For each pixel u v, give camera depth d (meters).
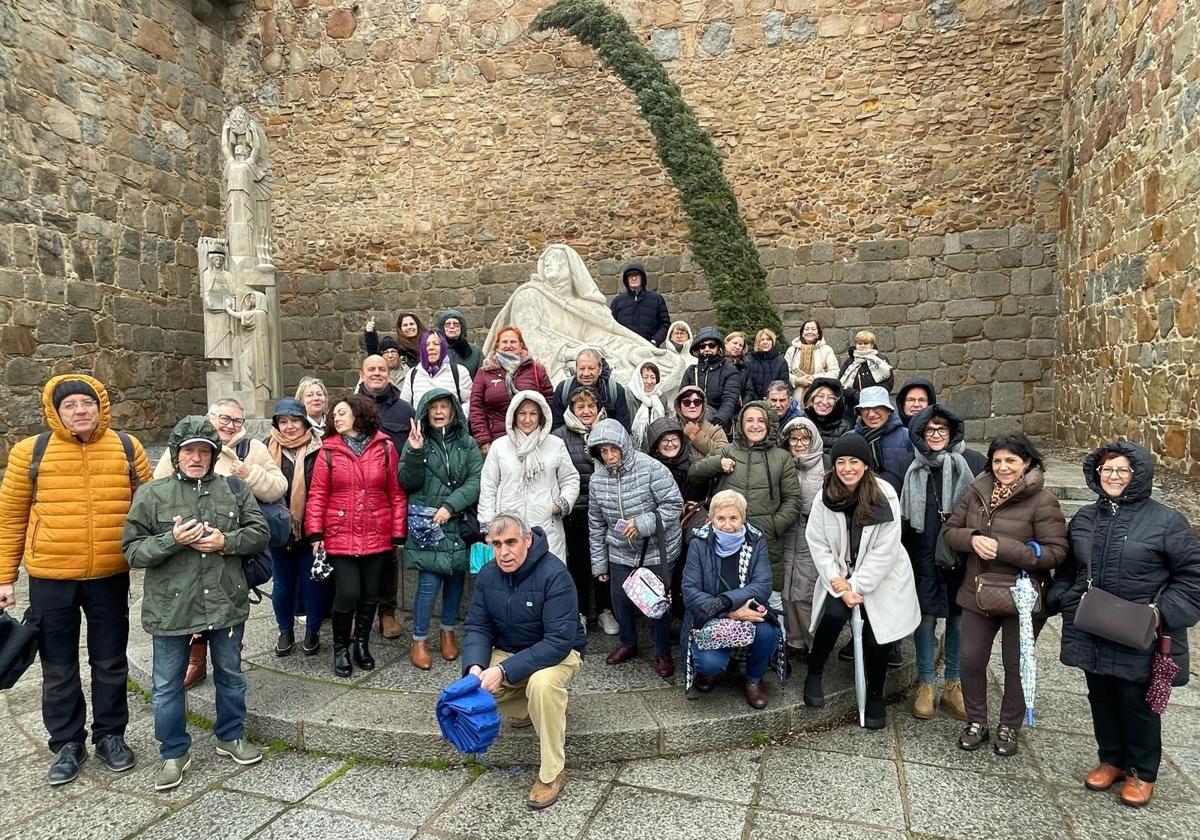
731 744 3.03
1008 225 9.40
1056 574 2.83
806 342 6.88
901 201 9.71
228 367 8.32
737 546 3.15
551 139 10.73
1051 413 9.33
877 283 9.80
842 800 2.64
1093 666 2.62
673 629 3.94
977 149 9.45
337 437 3.50
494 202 10.96
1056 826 2.49
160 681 2.76
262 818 2.58
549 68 10.67
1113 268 7.42
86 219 8.85
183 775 2.85
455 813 2.59
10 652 2.68
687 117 9.58
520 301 5.98
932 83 9.55
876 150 9.76
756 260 9.49
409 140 11.16
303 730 3.03
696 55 10.20
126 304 9.40
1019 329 9.40
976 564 2.98
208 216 10.85
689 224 9.52
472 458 3.62
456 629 4.10
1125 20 7.18
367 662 3.59
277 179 11.57
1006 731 2.97
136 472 2.94
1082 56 8.40
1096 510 2.68
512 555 2.76
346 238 11.42
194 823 2.56
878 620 3.08
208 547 2.72
